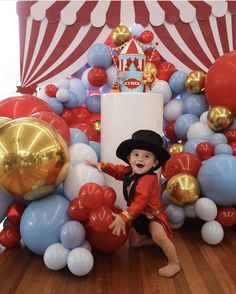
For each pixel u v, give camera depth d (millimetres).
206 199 2041
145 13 3162
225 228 2301
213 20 3180
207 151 2270
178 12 3166
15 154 1575
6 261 1764
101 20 3160
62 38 3180
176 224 2182
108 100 2326
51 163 1617
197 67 3227
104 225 1587
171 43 3201
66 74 3209
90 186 1619
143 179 1770
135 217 1704
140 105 2273
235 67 2406
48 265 1633
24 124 1664
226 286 1549
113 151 2332
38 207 1694
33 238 1661
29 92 3193
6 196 1810
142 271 1682
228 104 2441
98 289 1514
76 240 1619
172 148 2658
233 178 1980
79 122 2945
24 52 3197
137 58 2373
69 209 1665
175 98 3020
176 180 2076
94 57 2807
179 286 1547
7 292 1482
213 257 1850
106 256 1846
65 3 3148
